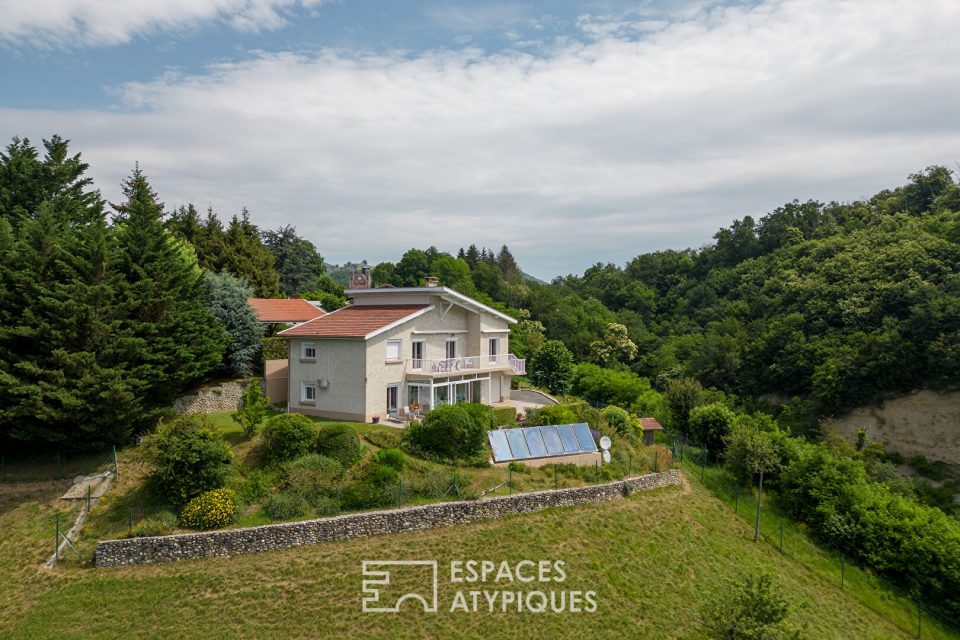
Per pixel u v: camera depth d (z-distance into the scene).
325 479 23.45
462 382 35.97
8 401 23.91
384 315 34.62
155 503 22.52
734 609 18.42
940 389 48.09
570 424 32.38
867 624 24.62
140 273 28.23
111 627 17.45
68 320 24.20
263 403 27.86
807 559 28.62
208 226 58.28
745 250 101.19
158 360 28.23
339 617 18.20
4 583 19.33
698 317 89.12
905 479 41.31
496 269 112.94
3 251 24.98
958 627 26.39
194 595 18.72
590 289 116.19
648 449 36.25
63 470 25.25
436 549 21.92
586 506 26.95
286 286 77.50
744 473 33.53
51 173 37.81
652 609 20.89
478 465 27.66
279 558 20.61
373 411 31.48
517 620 19.16
